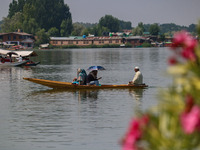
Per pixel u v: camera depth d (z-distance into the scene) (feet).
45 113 189.16
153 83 330.54
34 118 176.65
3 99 240.12
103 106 208.44
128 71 491.72
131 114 183.52
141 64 653.71
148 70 508.94
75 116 180.04
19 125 161.68
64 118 175.63
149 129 36.35
